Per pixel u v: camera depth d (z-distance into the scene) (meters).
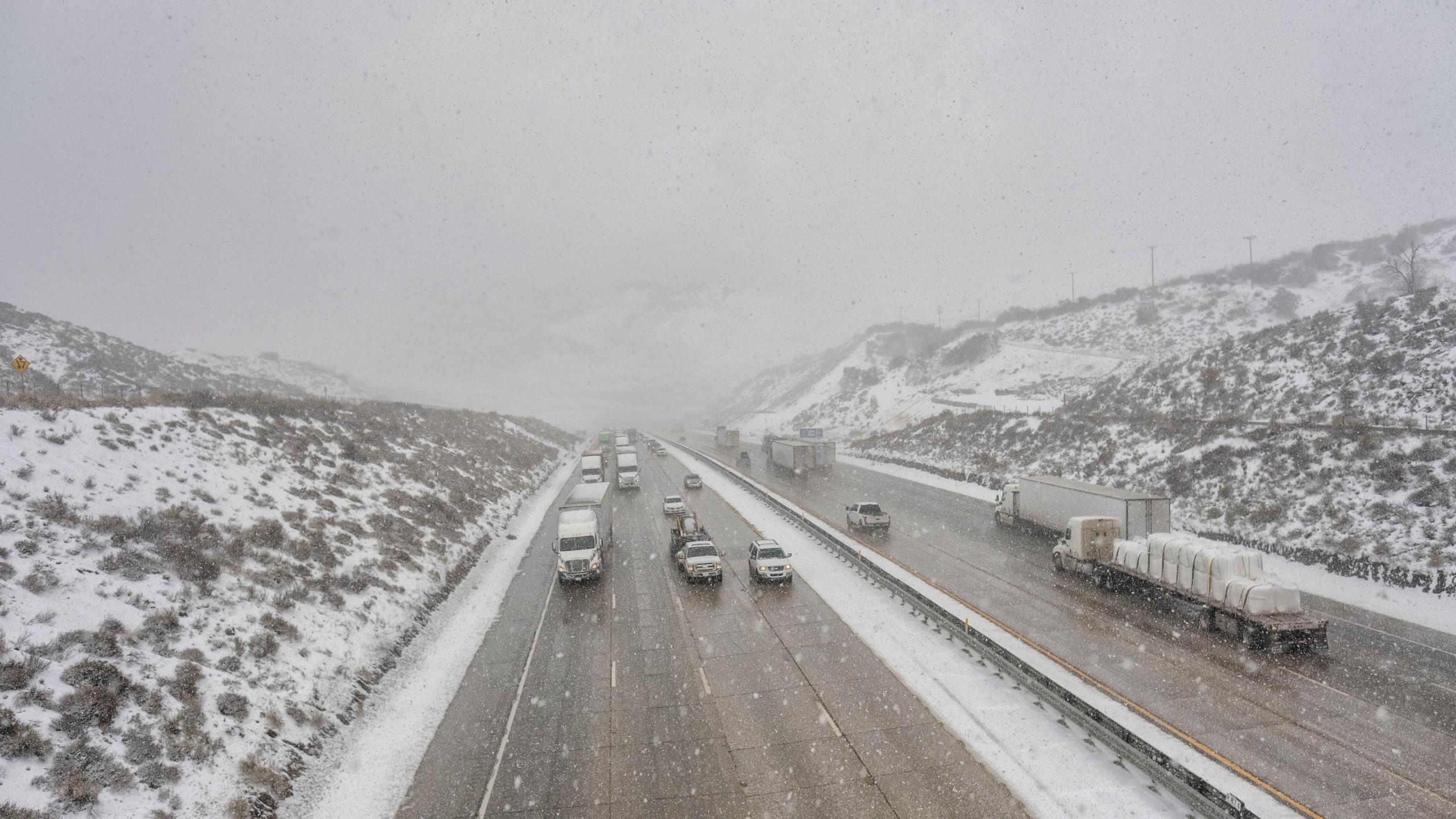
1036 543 29.94
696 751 12.70
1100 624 19.02
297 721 13.46
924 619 19.91
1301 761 11.52
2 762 9.50
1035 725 13.28
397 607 20.25
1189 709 13.59
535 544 33.06
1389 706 13.52
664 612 21.52
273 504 23.25
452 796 11.52
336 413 40.16
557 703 15.04
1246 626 16.89
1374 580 22.09
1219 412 42.12
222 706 12.70
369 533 24.66
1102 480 39.59
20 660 11.18
